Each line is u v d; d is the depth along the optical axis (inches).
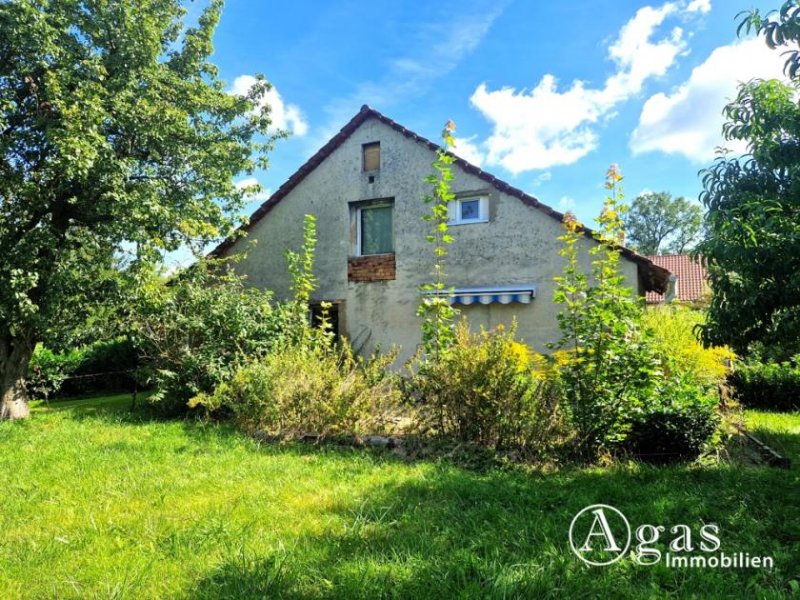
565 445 278.2
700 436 266.7
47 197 429.4
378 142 578.6
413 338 543.8
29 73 410.6
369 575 147.3
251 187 594.6
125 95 447.8
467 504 210.8
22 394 470.0
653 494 213.3
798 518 186.4
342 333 581.9
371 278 571.5
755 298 223.6
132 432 368.2
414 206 553.3
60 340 471.2
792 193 222.7
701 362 354.9
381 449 305.6
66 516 203.9
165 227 493.4
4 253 401.4
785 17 195.0
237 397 386.3
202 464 276.2
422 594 137.5
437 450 290.0
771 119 233.1
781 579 146.3
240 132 589.3
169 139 496.1
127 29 453.1
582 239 473.7
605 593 138.0
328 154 606.5
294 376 359.6
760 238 213.0
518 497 215.0
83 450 311.7
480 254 516.7
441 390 305.7
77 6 439.5
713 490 217.8
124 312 469.4
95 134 390.6
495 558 158.6
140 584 147.5
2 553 170.4
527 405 288.4
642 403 275.4
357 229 592.7
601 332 280.1
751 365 496.1
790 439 328.2
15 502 220.2
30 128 434.9
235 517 198.5
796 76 209.6
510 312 498.6
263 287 632.4
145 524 193.0
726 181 252.5
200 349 448.8
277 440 335.9
